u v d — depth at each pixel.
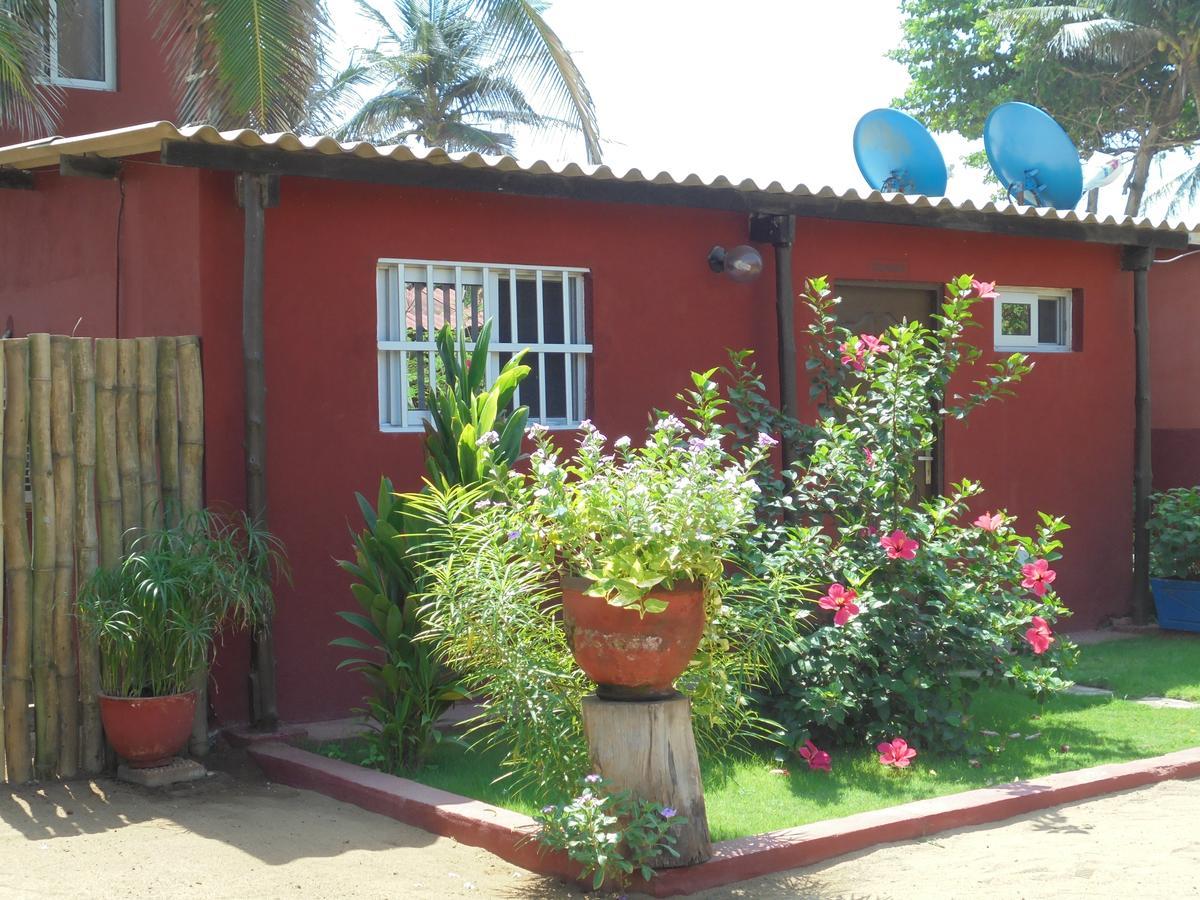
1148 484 10.45
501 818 5.14
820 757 6.10
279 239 7.03
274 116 11.34
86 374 6.12
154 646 5.93
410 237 7.49
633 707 4.75
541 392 8.09
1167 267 11.16
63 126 13.13
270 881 4.71
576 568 5.01
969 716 6.71
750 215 8.78
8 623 5.96
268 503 7.00
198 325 6.71
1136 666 8.76
